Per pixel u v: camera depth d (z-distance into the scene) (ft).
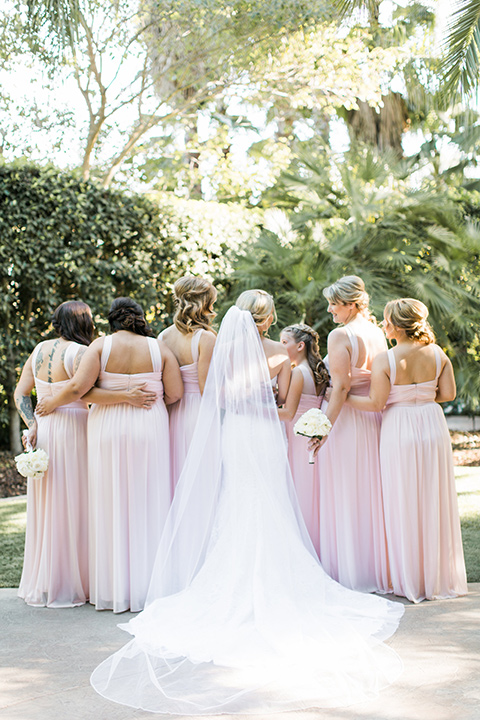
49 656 9.05
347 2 27.12
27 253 24.02
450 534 11.32
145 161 35.68
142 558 11.03
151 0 27.30
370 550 11.66
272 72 30.94
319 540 11.98
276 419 10.74
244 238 28.94
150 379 11.29
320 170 32.42
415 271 29.68
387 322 11.66
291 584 9.74
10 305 24.93
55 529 11.32
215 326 28.12
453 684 7.82
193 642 8.98
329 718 7.09
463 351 31.32
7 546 15.29
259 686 7.83
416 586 11.09
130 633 9.86
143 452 11.10
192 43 29.84
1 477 24.99
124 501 11.00
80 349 11.59
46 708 7.51
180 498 10.75
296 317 28.35
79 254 24.84
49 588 11.25
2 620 10.55
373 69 31.65
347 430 11.62
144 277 26.63
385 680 7.89
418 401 11.43
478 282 30.89
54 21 25.22
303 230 29.94
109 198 25.67
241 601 9.64
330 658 8.45
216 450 10.82
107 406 11.24
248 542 9.95
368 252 29.30
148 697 7.68
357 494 11.62
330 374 12.03
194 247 27.68
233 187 36.42
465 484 22.20
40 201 24.18
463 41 21.13
